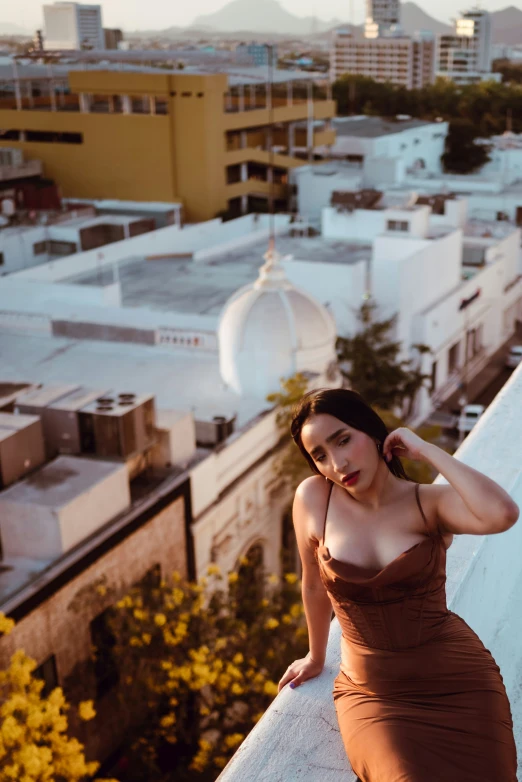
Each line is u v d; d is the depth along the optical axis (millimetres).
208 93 67250
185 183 70188
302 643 16812
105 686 17109
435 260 45250
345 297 40000
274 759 2750
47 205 59938
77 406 18453
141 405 18453
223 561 21391
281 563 25109
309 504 2836
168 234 49844
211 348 29656
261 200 75500
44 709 12523
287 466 23609
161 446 19453
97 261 45375
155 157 69750
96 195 72938
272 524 24156
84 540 16547
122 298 40656
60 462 17812
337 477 2635
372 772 2516
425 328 43344
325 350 27484
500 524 2430
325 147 85000
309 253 48938
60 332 31375
